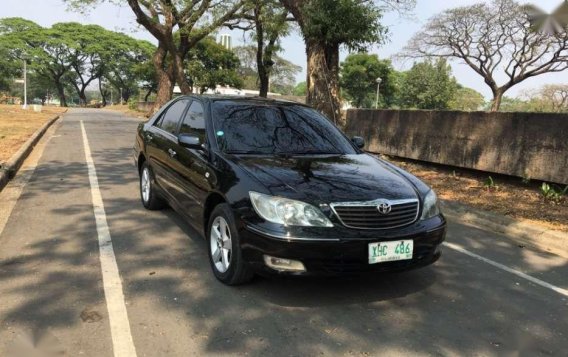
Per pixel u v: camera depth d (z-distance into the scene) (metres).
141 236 5.58
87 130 20.52
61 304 3.82
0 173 8.25
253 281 4.38
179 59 26.12
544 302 4.36
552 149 8.67
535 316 4.05
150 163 6.40
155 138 6.25
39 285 4.16
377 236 3.79
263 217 3.81
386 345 3.44
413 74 66.31
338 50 11.98
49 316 3.62
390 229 3.89
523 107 40.12
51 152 12.55
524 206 7.82
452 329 3.74
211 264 4.50
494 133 9.78
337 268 3.74
